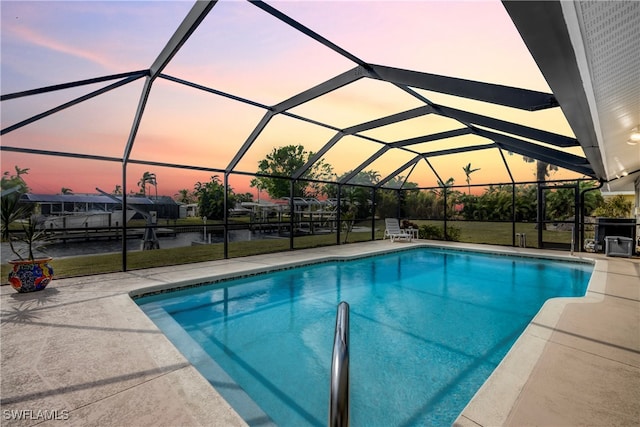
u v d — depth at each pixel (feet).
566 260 26.91
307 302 17.85
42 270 15.46
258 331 13.82
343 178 34.71
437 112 20.04
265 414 8.16
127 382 7.62
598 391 7.20
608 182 29.55
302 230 60.95
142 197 35.01
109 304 13.39
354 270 25.96
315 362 11.12
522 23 5.29
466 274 24.89
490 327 14.28
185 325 14.28
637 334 10.44
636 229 28.40
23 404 6.72
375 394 9.18
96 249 40.37
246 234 60.80
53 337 10.16
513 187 33.60
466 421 6.18
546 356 8.90
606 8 4.60
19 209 15.81
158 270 20.53
